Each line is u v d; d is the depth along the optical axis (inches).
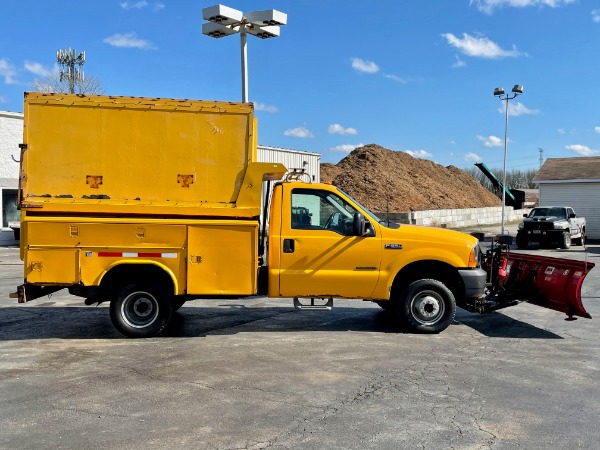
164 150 309.4
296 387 231.0
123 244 306.0
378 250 321.1
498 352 289.4
